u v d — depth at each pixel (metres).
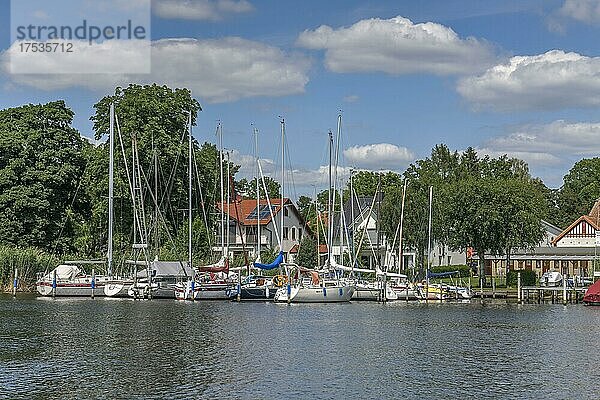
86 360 40.44
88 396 32.16
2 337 49.09
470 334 53.34
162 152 94.50
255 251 105.44
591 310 73.44
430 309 72.31
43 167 92.06
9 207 90.75
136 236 90.56
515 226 90.25
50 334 50.66
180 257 86.38
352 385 34.81
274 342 47.88
